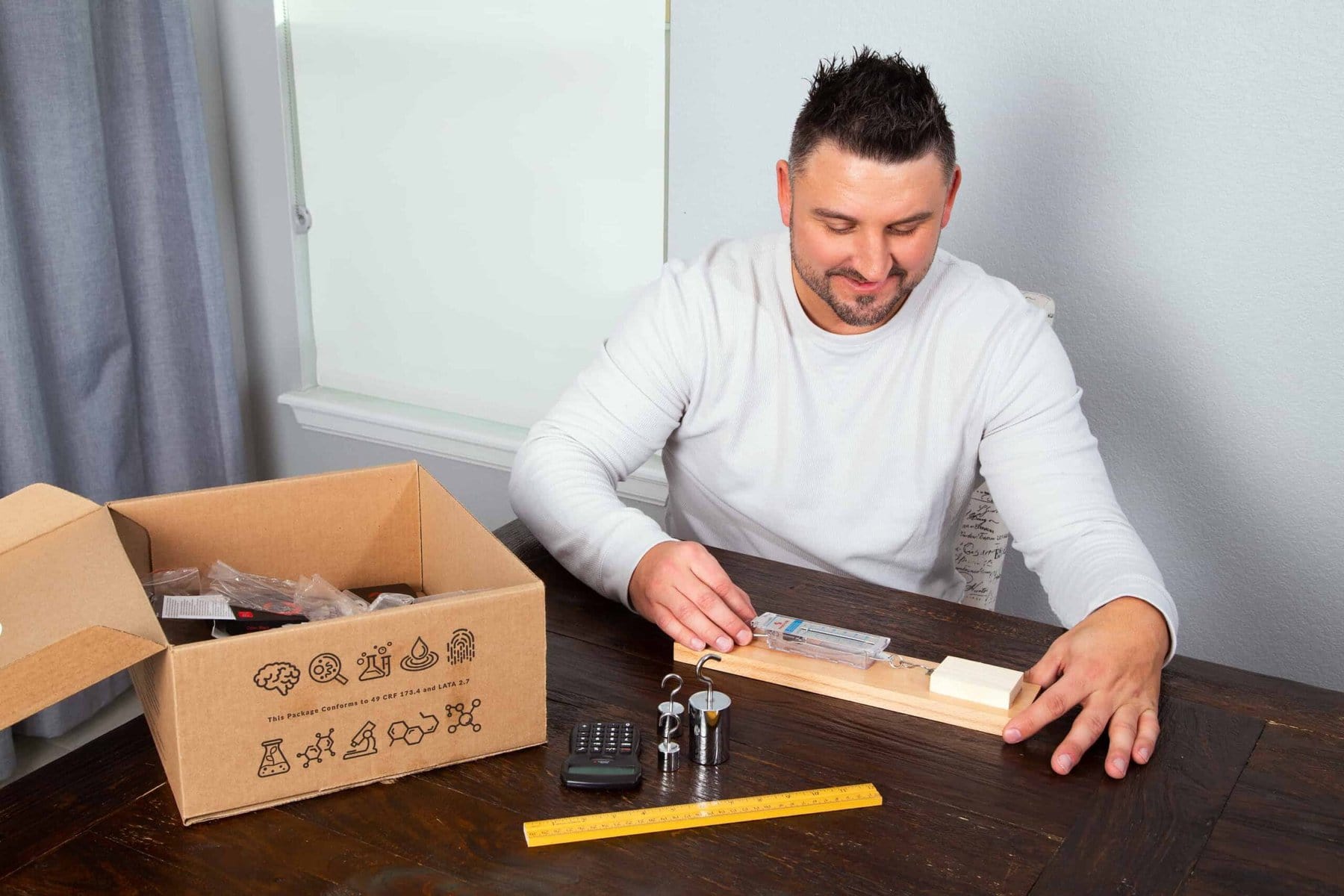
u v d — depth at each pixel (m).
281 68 2.44
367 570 1.23
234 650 0.87
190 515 1.12
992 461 1.40
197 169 2.30
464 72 2.26
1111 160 1.72
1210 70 1.61
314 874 0.85
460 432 2.45
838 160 1.20
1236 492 1.78
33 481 2.06
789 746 1.02
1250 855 0.89
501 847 0.88
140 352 2.36
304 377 2.68
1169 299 1.74
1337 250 1.61
